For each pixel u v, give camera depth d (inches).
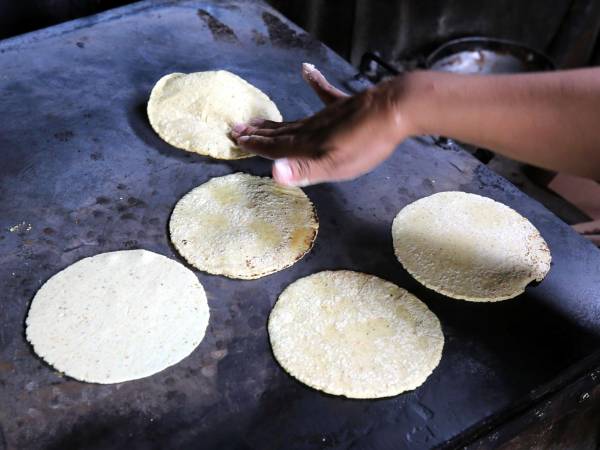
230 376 16.1
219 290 18.0
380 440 15.1
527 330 17.8
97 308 17.1
